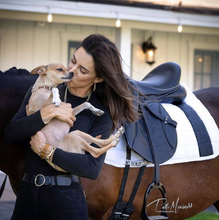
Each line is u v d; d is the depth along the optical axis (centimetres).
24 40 846
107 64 223
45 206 211
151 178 278
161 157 274
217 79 1038
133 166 269
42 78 232
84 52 224
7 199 525
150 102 294
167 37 966
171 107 311
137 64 943
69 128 221
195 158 293
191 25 840
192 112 313
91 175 212
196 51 1013
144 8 790
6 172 261
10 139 217
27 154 223
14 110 256
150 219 278
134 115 247
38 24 841
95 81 234
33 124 209
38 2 726
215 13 838
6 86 260
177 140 288
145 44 934
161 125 287
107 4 764
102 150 212
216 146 304
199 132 301
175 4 816
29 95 235
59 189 212
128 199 272
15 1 715
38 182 212
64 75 228
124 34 814
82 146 211
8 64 838
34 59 857
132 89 272
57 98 215
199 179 297
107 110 235
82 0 745
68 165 206
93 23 792
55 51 873
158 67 336
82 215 214
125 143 271
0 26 828
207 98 344
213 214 515
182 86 326
